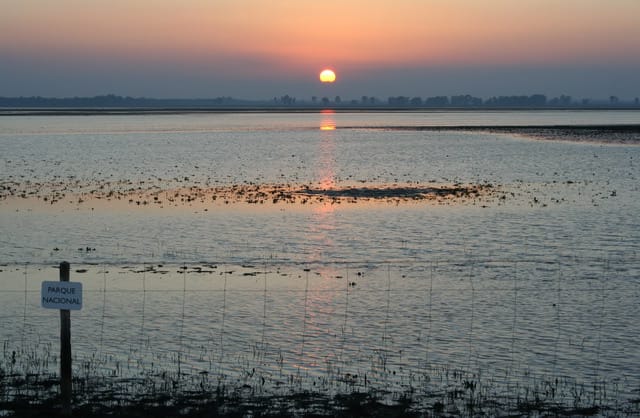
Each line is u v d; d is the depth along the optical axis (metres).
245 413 18.09
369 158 96.25
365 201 57.62
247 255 38.47
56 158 93.56
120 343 24.25
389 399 19.45
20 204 54.72
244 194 61.50
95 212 51.50
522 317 27.42
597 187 65.38
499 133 150.50
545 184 67.88
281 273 34.59
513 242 41.62
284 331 25.81
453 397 19.62
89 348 23.69
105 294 30.41
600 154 97.94
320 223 47.59
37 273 34.19
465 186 66.88
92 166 84.00
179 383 20.45
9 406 18.08
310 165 87.12
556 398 19.66
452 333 25.56
